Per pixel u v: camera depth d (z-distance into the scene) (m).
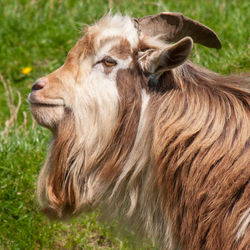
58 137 8.52
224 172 7.65
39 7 17.95
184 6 16.17
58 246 10.62
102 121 8.23
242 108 7.96
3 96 15.53
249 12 15.22
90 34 8.46
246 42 13.85
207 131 7.80
